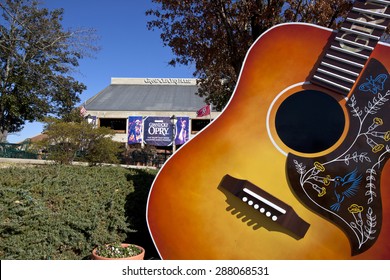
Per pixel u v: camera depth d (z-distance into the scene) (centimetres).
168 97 4300
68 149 1008
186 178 317
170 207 316
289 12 624
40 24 2064
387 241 277
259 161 305
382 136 288
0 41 1988
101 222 404
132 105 3991
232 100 321
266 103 315
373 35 298
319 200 289
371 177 285
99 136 1057
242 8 662
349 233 282
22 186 389
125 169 605
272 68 320
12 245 325
